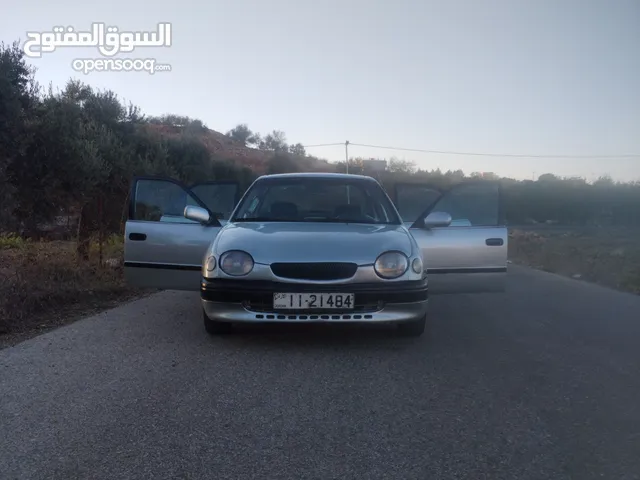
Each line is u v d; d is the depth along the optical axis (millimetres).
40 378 4695
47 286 8195
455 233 6449
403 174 44469
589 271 13609
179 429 3711
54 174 10227
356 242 5434
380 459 3326
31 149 10102
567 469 3225
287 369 4945
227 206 7902
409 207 7699
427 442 3553
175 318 7051
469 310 7988
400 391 4438
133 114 15570
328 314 5199
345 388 4488
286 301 5168
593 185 48969
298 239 5457
